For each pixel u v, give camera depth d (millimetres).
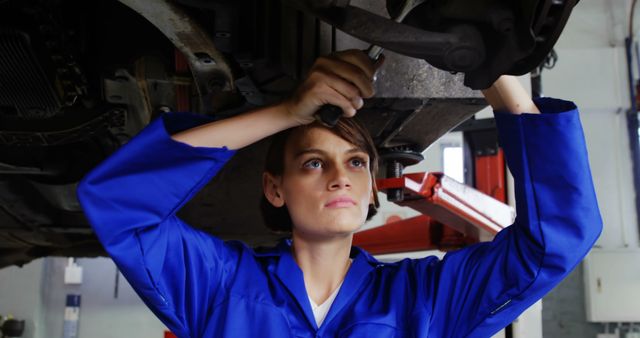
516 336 1897
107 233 800
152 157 805
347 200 871
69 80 1245
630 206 5031
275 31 1076
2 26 1115
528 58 762
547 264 866
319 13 735
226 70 1118
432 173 1777
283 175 943
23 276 4445
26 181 1732
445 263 942
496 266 908
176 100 1335
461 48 724
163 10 972
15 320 4273
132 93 1319
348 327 858
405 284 933
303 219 884
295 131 923
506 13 713
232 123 822
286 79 1119
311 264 927
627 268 4777
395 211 4320
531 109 885
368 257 1001
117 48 1267
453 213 1819
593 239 866
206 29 1031
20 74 1187
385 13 1068
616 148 5113
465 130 2283
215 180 1677
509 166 899
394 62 1200
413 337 858
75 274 4488
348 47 1153
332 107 781
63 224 1932
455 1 719
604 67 5199
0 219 1898
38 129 1351
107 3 1265
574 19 5320
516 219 904
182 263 877
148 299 867
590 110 5164
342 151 901
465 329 913
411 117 1293
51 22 1133
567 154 845
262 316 864
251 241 2193
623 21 5258
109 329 4504
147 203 813
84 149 1619
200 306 895
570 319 4906
